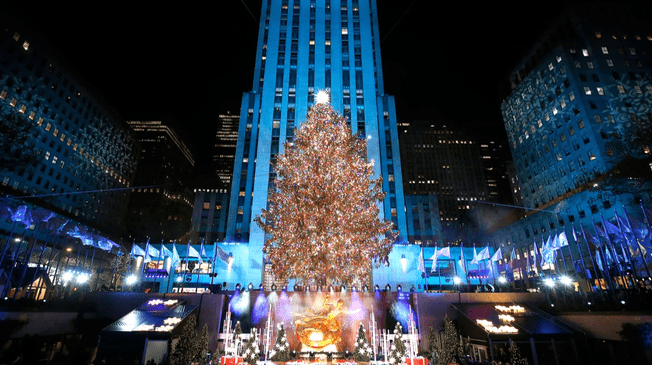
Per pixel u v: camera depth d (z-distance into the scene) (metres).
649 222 27.38
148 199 126.88
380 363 18.50
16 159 45.91
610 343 19.97
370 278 43.84
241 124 57.31
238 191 53.34
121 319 19.84
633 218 28.61
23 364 17.20
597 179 53.75
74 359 19.98
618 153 47.44
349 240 26.33
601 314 20.53
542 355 19.11
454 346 18.64
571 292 33.19
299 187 27.91
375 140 54.16
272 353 19.00
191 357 17.66
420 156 141.88
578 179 61.75
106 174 89.94
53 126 70.69
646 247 28.17
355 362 18.47
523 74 80.75
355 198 27.50
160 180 130.88
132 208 124.44
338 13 65.19
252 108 58.78
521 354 18.58
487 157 160.75
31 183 64.38
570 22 70.19
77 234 34.56
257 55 62.69
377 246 28.48
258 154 51.91
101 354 18.14
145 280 48.12
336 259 26.52
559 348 19.44
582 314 21.61
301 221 27.38
